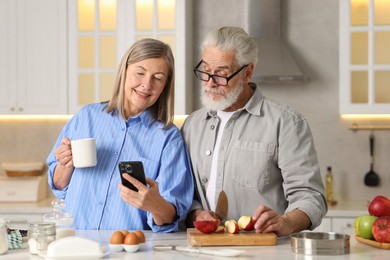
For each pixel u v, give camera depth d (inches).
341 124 197.3
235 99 107.1
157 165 109.7
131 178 97.0
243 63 106.5
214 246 91.1
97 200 109.3
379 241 90.6
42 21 192.9
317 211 102.3
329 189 190.1
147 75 106.8
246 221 94.7
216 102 106.6
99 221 108.6
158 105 112.5
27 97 193.9
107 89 191.3
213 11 199.9
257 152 108.0
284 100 198.2
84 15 191.9
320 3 197.2
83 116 115.2
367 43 183.9
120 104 112.0
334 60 197.0
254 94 111.0
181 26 186.9
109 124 113.2
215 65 105.5
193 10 199.9
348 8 183.2
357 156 196.9
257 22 193.8
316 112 197.8
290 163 106.2
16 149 208.2
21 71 193.9
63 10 192.1
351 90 183.9
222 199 106.7
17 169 198.7
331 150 197.6
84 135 113.1
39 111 193.6
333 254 85.1
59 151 107.9
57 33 192.4
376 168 196.4
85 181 110.0
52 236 87.1
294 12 197.9
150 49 107.0
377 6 184.1
